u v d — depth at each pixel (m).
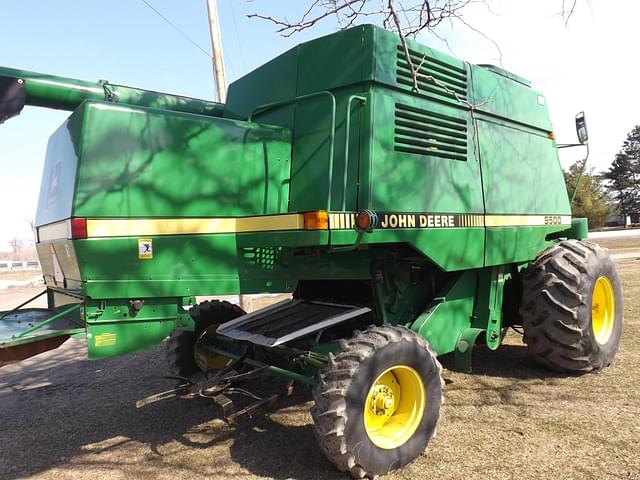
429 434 3.30
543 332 4.58
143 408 4.53
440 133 4.04
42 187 4.03
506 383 4.62
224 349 4.39
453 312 4.30
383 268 4.13
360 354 3.02
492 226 4.41
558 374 4.82
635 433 3.42
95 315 3.13
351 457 2.93
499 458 3.20
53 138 3.75
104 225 3.12
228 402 3.34
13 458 3.62
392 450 3.11
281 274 3.74
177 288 3.34
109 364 6.25
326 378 3.01
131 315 3.22
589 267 4.62
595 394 4.21
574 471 2.99
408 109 3.80
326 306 4.02
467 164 4.25
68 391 5.21
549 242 5.30
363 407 3.00
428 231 3.77
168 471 3.29
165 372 5.74
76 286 3.26
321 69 3.84
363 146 3.50
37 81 3.72
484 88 4.56
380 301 4.05
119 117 3.19
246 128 3.70
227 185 3.56
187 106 4.43
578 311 4.49
